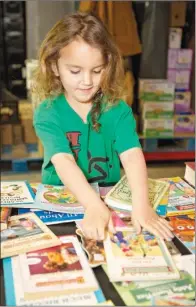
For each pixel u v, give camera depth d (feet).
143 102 8.48
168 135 8.66
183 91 8.88
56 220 2.57
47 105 3.32
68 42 2.71
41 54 3.16
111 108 3.37
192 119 8.81
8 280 1.94
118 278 1.94
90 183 3.22
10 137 8.31
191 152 8.79
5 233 2.34
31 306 1.76
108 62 2.98
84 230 2.38
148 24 8.62
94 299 1.81
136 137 3.34
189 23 8.97
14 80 9.16
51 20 8.17
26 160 8.05
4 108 8.25
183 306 1.79
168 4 8.52
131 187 2.88
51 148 3.09
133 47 8.26
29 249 2.17
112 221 2.50
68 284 1.90
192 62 8.87
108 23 7.88
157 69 8.91
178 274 1.99
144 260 2.10
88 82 2.72
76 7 8.24
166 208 2.77
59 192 3.00
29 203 2.77
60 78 3.01
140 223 2.48
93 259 2.11
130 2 8.07
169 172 8.36
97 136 3.43
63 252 2.16
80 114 3.37
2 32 8.87
